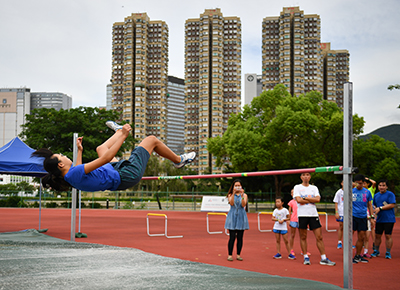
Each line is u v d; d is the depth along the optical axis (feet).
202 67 398.62
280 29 380.58
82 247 26.27
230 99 401.49
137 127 399.85
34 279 14.28
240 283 14.73
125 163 17.25
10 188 290.15
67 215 88.99
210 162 394.11
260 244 38.19
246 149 110.22
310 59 379.96
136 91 403.34
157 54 415.03
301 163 112.16
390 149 116.67
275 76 385.29
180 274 16.06
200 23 401.70
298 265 26.00
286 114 109.50
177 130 640.99
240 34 409.28
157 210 120.16
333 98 415.23
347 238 15.30
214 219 79.77
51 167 16.89
